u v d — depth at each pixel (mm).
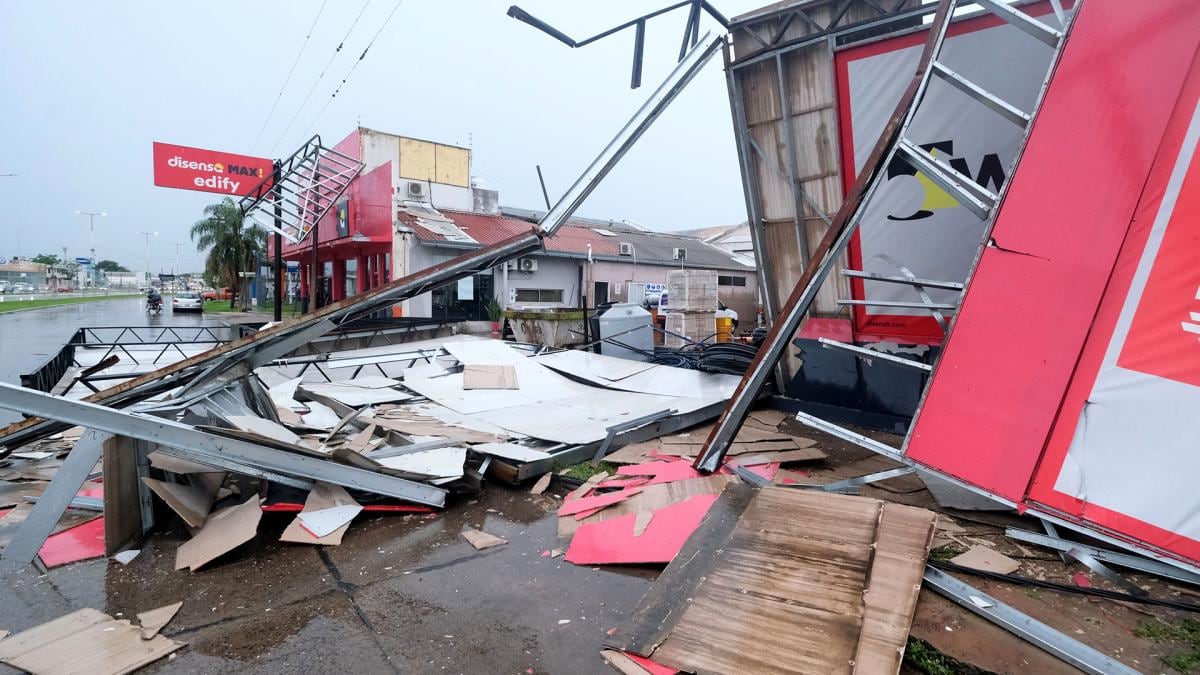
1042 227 3734
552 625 3064
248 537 3744
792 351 8047
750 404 4797
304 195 20281
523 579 3564
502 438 5957
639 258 25266
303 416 6781
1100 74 3674
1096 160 3594
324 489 4477
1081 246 3553
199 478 4500
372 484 4434
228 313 36906
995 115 5781
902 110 4547
